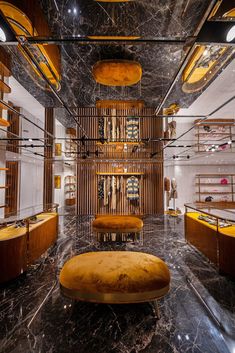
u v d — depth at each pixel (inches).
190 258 129.1
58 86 178.2
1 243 95.7
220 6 52.8
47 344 63.9
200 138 323.0
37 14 99.3
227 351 61.7
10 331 69.1
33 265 120.0
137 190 225.6
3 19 56.4
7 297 88.7
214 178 350.9
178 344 64.0
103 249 144.8
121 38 65.7
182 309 80.4
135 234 161.6
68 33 120.6
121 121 223.1
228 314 77.7
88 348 62.6
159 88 186.2
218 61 136.6
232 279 102.6
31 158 279.4
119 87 185.8
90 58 141.7
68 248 146.6
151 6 101.9
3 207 171.0
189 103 223.8
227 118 281.6
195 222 138.9
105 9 104.1
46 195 243.6
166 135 238.7
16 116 252.1
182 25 114.1
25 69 154.3
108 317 76.1
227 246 103.2
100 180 228.7
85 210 238.7
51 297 88.7
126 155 240.4
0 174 172.1
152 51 134.9
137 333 68.4
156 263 81.7
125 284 70.2
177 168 348.2
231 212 126.4
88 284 70.5
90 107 237.9
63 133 287.7
